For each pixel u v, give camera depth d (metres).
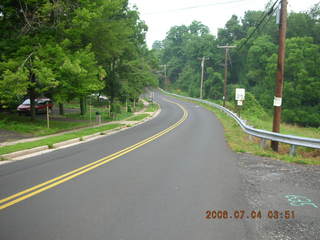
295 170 7.41
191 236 3.71
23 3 16.05
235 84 66.62
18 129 15.42
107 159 8.57
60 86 16.14
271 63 48.78
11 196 5.18
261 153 9.67
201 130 16.98
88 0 16.08
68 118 24.25
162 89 101.44
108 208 4.63
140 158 8.74
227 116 28.05
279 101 11.18
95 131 15.76
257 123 21.83
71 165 7.74
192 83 80.56
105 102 40.91
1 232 3.79
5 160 8.47
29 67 14.77
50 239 3.60
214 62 71.81
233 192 5.50
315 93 42.53
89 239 3.61
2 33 16.33
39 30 16.22
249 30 61.81
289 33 55.75
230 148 10.87
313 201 5.04
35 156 9.11
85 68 16.30
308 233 3.82
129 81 27.89
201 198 5.14
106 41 18.67
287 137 9.74
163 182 6.14
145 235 3.72
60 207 4.66
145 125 20.86
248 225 4.05
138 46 29.58
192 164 7.95
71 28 15.99
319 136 16.80
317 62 43.91
